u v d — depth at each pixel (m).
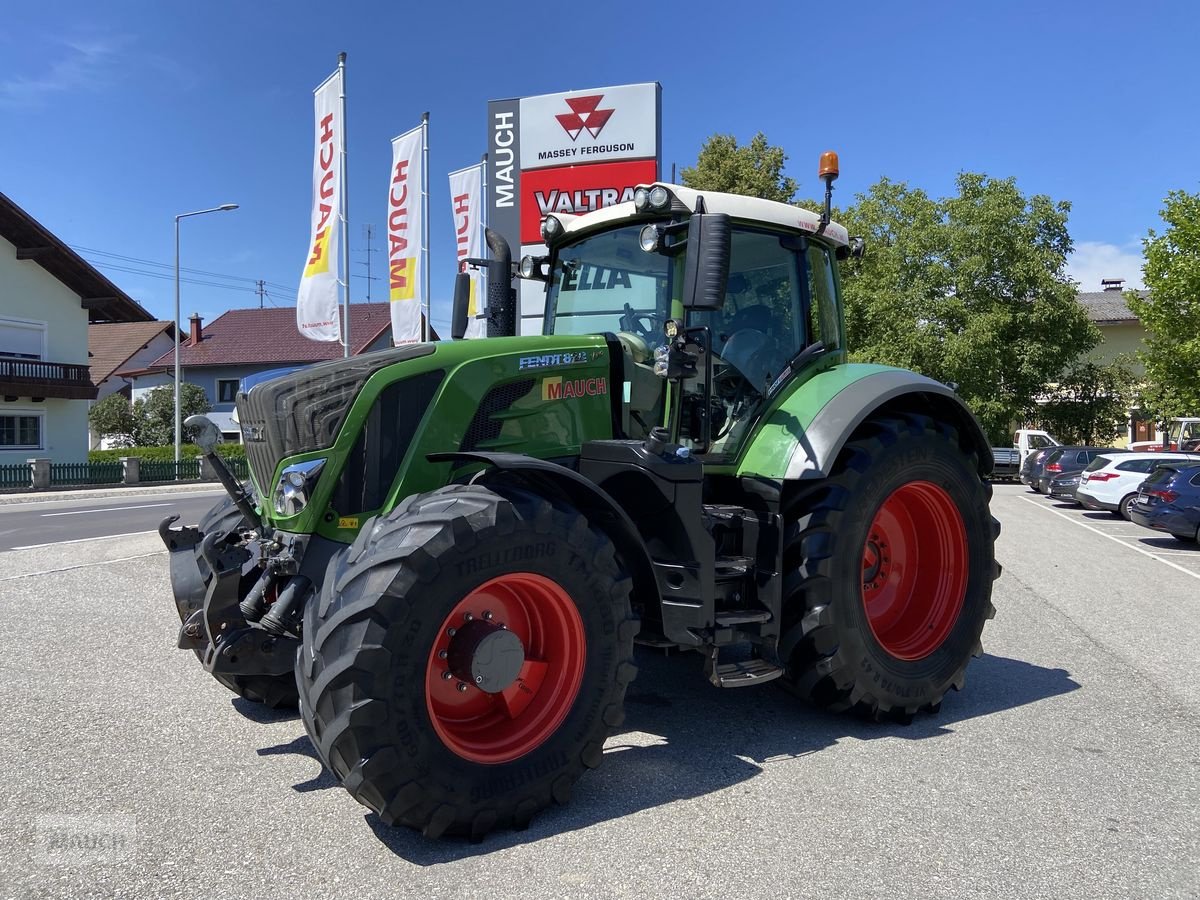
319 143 14.18
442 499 3.06
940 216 30.72
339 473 3.43
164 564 8.85
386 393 3.49
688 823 3.14
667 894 2.65
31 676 4.90
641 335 4.31
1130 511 13.66
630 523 3.40
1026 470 25.33
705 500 4.48
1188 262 21.02
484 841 2.99
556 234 4.75
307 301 14.34
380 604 2.77
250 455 3.88
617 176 11.11
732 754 3.85
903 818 3.20
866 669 4.11
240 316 49.56
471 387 3.62
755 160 29.33
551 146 11.30
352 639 2.77
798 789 3.46
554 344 3.88
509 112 11.50
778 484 4.11
